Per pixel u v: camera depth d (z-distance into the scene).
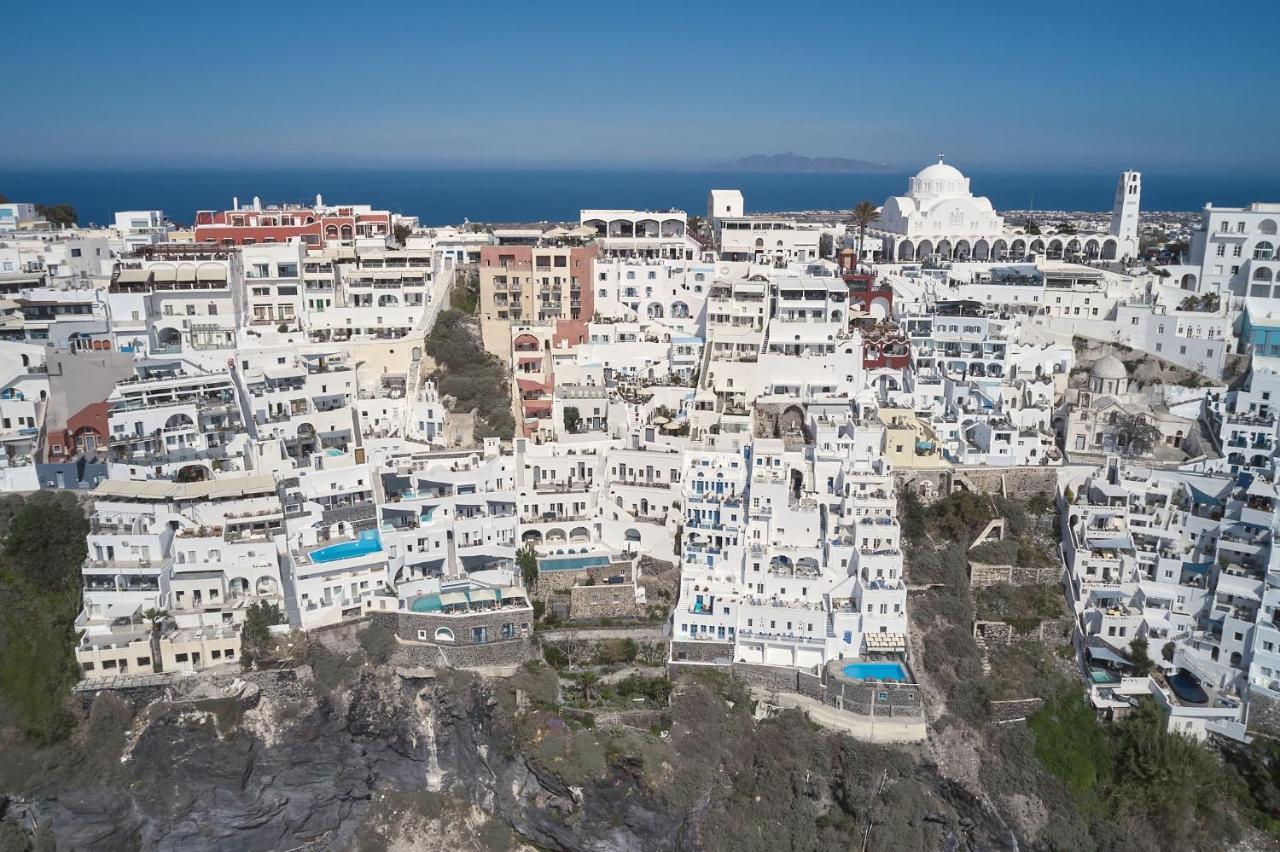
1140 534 133.38
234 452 134.88
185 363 145.00
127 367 140.75
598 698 117.81
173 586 118.88
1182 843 113.25
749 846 110.31
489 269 176.50
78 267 178.88
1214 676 122.81
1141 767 115.56
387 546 125.62
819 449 140.62
